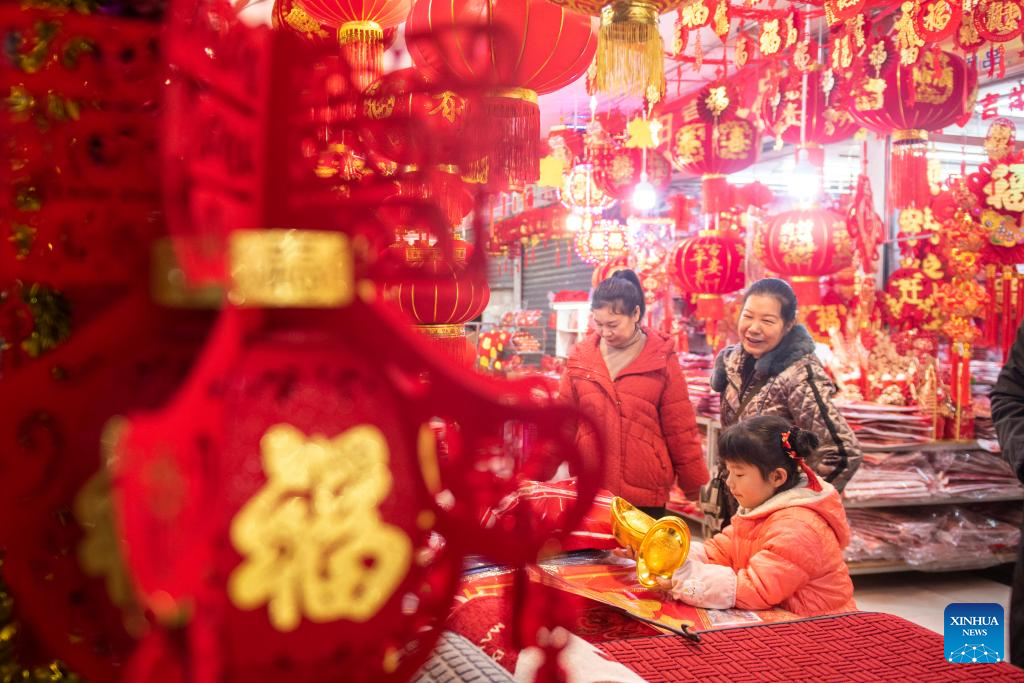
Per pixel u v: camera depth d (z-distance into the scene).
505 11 1.58
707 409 4.90
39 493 0.55
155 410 0.53
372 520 0.49
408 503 0.51
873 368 4.16
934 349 4.21
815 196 3.84
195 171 0.49
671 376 2.72
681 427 2.72
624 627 1.32
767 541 1.58
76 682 0.66
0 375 0.63
